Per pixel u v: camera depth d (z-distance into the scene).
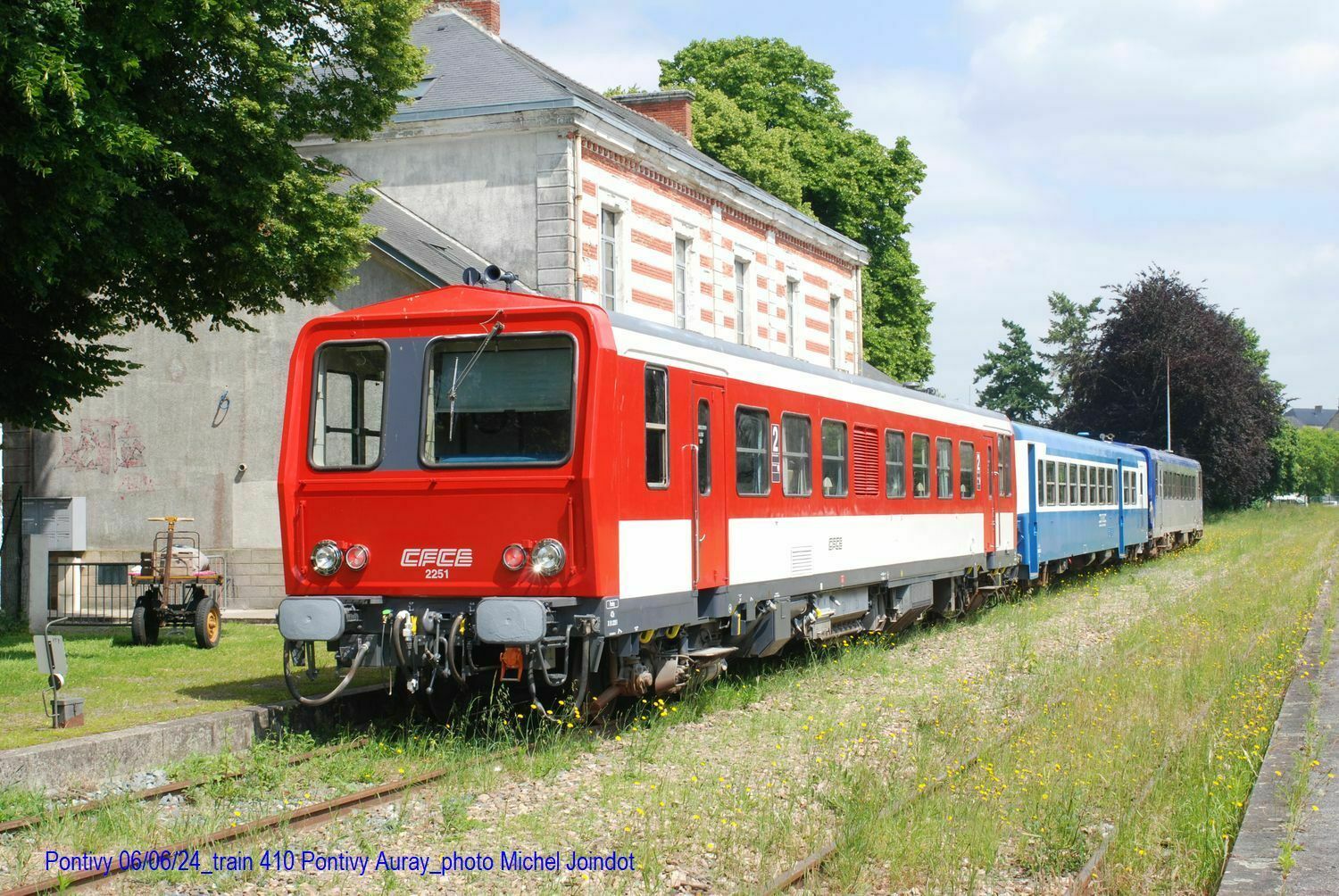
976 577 21.08
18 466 22.89
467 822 7.82
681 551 11.40
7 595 20.55
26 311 15.01
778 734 10.89
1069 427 67.50
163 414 22.45
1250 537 48.66
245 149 14.70
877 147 47.22
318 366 10.92
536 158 24.05
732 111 41.38
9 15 10.91
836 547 15.07
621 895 6.55
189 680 12.83
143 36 11.96
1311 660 14.88
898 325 48.59
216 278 15.41
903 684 13.80
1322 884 6.43
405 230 23.20
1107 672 13.59
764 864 6.90
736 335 30.42
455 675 10.20
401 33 16.19
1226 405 63.88
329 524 10.77
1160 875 6.95
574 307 10.26
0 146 11.23
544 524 10.12
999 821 7.70
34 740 9.26
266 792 8.69
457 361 10.55
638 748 10.12
